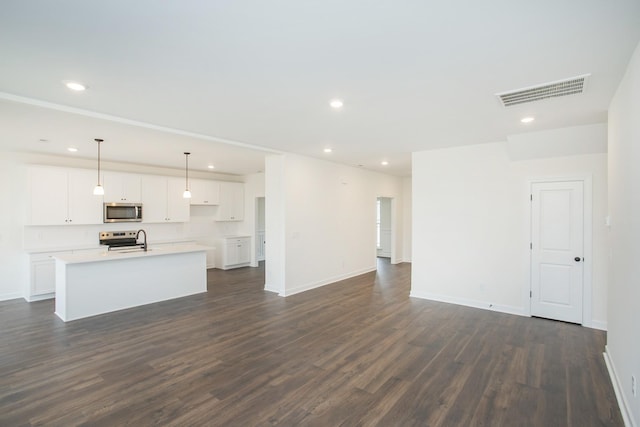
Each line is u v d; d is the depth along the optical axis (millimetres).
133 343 3584
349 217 7160
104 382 2758
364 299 5418
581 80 2541
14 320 4363
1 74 2459
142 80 2574
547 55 2150
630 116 2248
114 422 2230
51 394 2574
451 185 5176
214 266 8406
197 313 4664
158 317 4484
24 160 5535
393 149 5316
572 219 4254
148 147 5043
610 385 2719
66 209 5754
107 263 4699
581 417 2303
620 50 2078
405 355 3293
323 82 2609
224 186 8352
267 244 5945
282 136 4453
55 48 2064
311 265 6168
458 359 3203
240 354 3309
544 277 4441
